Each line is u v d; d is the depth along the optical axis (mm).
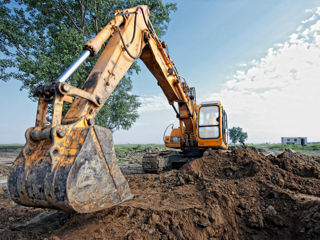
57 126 2607
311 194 4133
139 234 2980
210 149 7531
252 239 3537
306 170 5137
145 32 5004
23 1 16297
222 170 5547
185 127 8492
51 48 14414
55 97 2695
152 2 18234
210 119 8031
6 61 15094
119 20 4359
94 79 3648
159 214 3352
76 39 13609
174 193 4402
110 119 23328
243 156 5801
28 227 3693
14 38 15508
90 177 2641
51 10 16859
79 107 3295
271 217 3648
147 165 7922
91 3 16922
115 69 3992
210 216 3480
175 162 9008
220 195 3939
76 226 3332
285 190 4152
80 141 2658
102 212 3525
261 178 4602
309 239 3070
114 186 3068
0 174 9562
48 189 2393
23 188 2545
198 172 5441
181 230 3176
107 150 2979
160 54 5973
